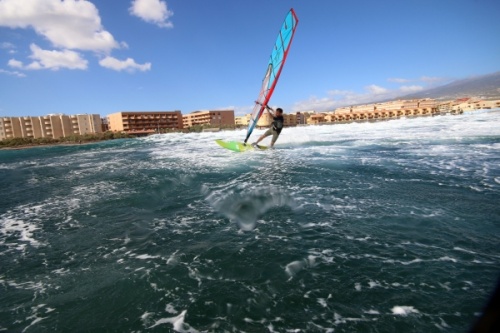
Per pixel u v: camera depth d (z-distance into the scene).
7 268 4.45
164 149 24.59
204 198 7.53
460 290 3.21
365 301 3.15
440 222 5.00
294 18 11.66
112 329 2.99
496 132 18.11
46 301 3.53
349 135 23.94
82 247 5.07
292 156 13.23
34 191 10.70
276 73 13.45
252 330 2.85
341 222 5.31
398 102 140.88
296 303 3.20
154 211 6.79
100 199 8.31
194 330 2.90
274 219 5.74
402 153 12.61
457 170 8.73
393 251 4.15
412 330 2.71
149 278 3.88
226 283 3.66
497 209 5.39
